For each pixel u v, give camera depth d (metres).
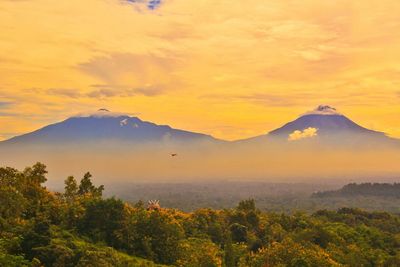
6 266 50.28
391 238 109.69
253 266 70.62
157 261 75.88
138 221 79.44
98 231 76.38
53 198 86.44
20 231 64.75
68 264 58.50
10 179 82.31
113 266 61.22
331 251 90.00
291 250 70.12
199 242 87.94
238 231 100.38
